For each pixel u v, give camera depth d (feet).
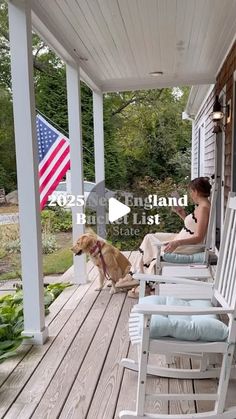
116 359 8.71
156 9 10.80
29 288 9.59
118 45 13.85
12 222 26.40
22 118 9.23
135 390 7.48
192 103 30.50
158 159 40.93
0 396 7.38
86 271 15.74
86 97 36.40
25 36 8.97
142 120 42.52
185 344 6.26
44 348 9.38
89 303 12.61
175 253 11.74
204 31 12.81
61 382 7.82
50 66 37.68
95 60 15.71
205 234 11.46
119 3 10.28
